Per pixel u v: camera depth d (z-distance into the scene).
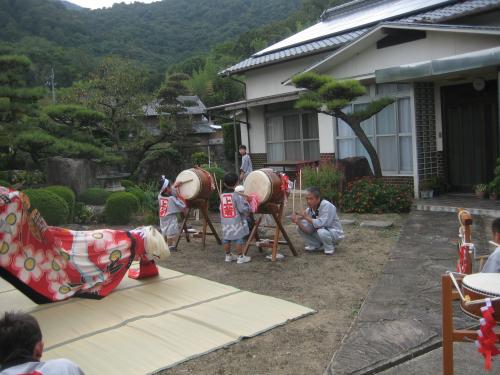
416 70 9.32
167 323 4.66
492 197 10.02
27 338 2.18
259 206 6.73
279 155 15.76
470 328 4.19
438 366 3.72
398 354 3.84
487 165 10.80
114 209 10.59
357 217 9.76
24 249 5.05
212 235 8.84
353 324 4.45
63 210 10.29
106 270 5.64
